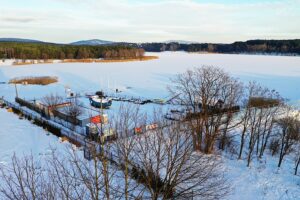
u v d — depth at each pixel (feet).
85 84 234.38
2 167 66.03
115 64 426.51
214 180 63.67
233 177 75.61
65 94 185.98
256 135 97.91
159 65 400.88
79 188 42.22
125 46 628.28
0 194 47.42
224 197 64.18
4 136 95.50
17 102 152.05
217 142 99.25
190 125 65.46
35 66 382.83
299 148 97.55
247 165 84.28
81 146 81.05
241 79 246.47
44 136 96.07
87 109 134.72
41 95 182.50
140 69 346.95
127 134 49.37
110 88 215.72
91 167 51.24
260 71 309.22
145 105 149.79
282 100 139.95
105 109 136.46
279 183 75.77
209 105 98.32
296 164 89.66
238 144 99.45
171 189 41.96
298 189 73.46
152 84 232.94
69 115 114.42
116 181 44.45
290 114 112.88
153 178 43.70
